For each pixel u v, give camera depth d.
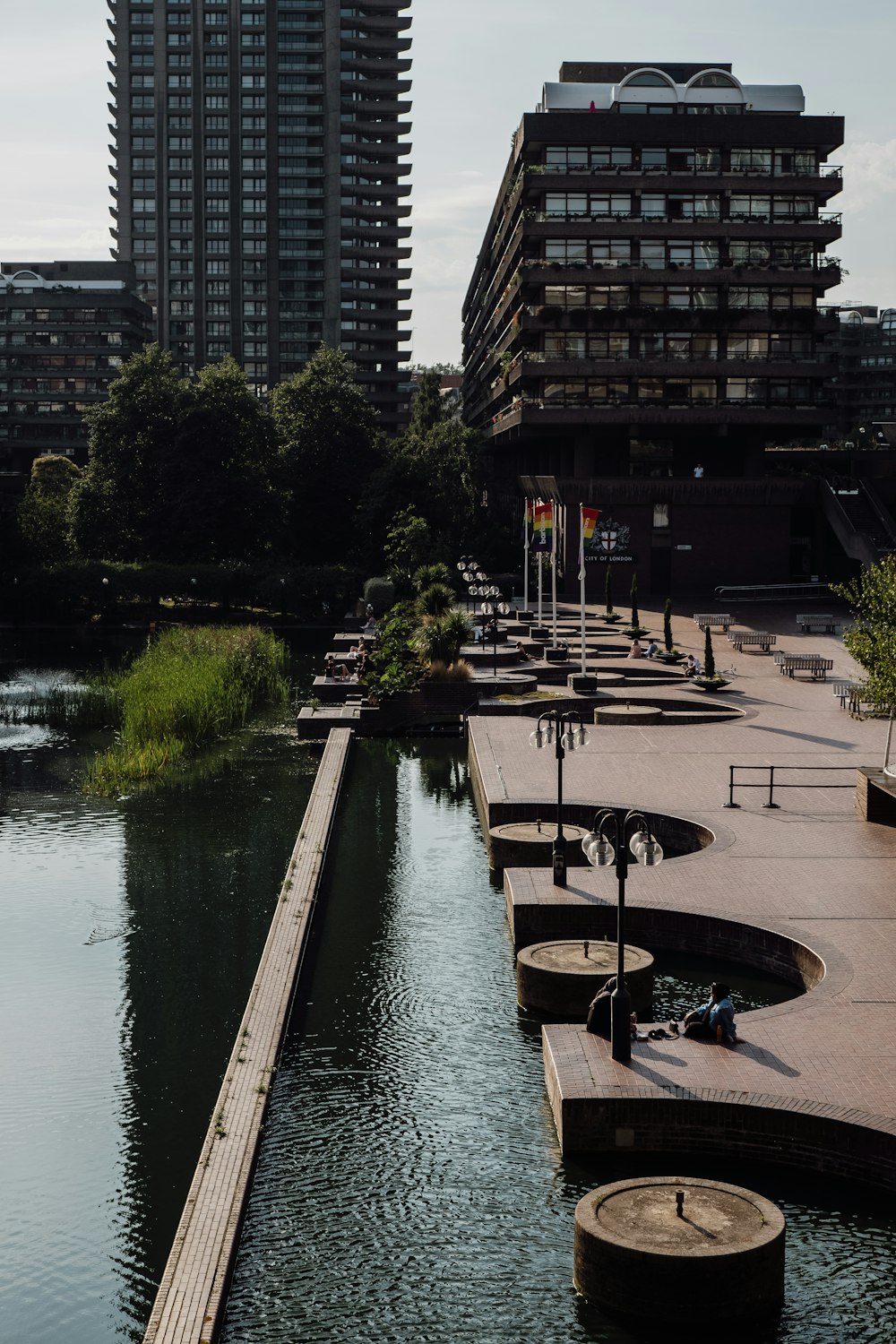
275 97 185.75
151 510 103.25
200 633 63.88
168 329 189.88
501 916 27.72
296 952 24.11
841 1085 17.22
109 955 25.73
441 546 94.12
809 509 95.44
